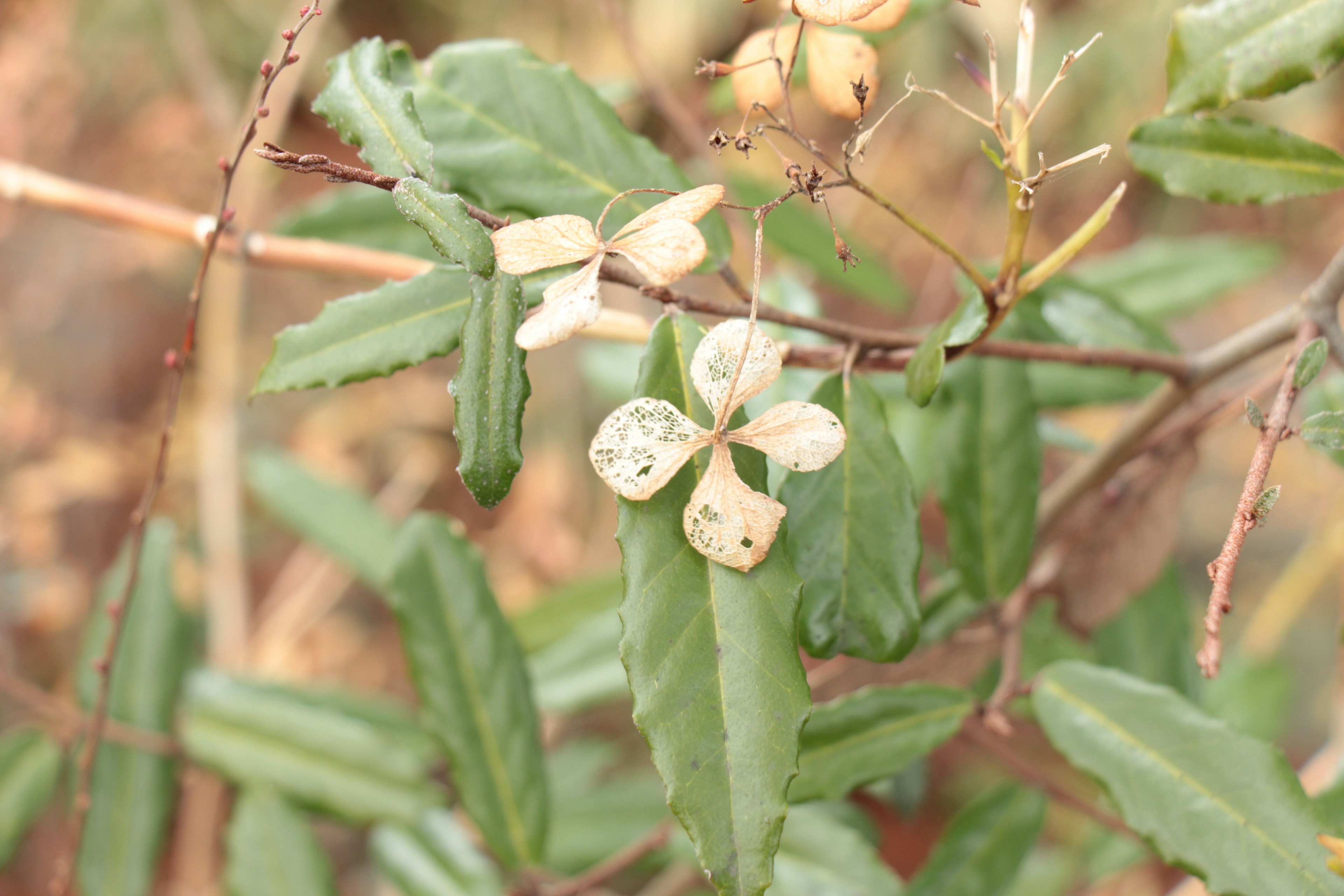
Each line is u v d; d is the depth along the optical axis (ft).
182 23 3.21
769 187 2.12
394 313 1.46
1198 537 3.86
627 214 1.52
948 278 3.59
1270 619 2.64
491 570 3.80
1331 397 1.73
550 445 3.83
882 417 1.48
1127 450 1.65
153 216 1.65
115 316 4.27
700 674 1.37
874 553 1.48
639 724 1.36
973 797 3.29
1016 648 1.70
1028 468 1.66
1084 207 4.28
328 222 1.91
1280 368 1.68
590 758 2.59
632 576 1.37
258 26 4.36
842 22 1.37
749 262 3.01
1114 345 1.75
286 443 4.30
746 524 1.37
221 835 2.77
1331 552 2.54
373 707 2.09
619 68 4.20
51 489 3.61
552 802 2.24
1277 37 1.47
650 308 3.30
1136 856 2.15
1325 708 3.58
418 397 4.31
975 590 1.67
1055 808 3.08
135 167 4.20
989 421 1.67
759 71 1.47
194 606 3.37
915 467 2.02
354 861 3.54
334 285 4.71
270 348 4.53
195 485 3.98
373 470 4.33
